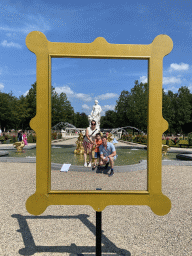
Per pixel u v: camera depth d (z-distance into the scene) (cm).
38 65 206
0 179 677
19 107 4881
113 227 364
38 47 205
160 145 215
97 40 207
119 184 597
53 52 205
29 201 212
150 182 216
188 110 5638
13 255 282
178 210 439
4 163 961
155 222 384
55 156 1166
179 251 292
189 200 496
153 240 322
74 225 370
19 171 796
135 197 216
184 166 928
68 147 1775
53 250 294
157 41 207
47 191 213
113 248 300
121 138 3083
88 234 339
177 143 2262
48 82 207
